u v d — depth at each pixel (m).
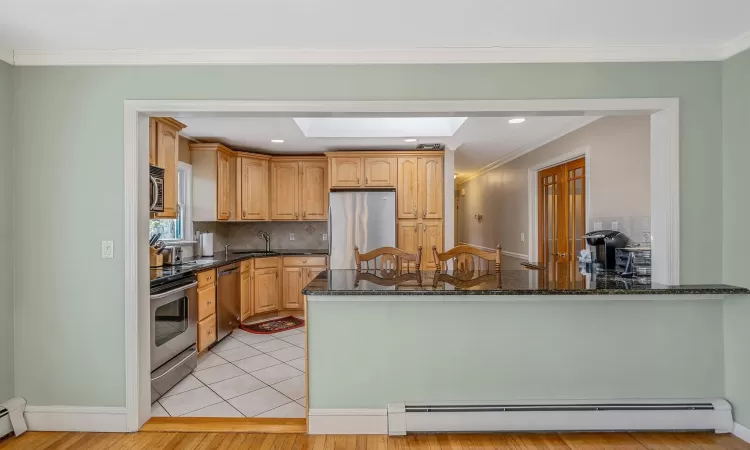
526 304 2.25
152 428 2.28
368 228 4.64
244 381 2.97
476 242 7.21
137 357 2.27
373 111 2.28
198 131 3.93
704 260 2.24
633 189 3.00
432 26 2.00
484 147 4.67
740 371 2.16
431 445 2.11
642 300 2.25
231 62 2.26
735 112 2.16
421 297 2.21
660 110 2.27
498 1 1.77
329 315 2.25
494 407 2.19
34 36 2.07
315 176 5.16
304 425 2.31
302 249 5.48
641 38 2.14
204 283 3.46
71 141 2.26
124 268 2.26
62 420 2.25
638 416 2.18
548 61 2.25
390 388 2.25
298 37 2.12
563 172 4.16
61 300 2.27
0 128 2.19
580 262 3.33
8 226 2.24
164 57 2.25
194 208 4.39
